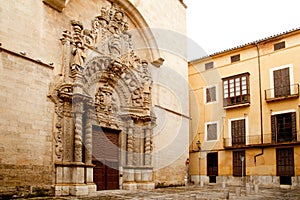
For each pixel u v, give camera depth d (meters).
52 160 14.79
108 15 19.39
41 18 15.13
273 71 30.70
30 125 13.89
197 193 17.88
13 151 13.05
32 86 14.19
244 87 32.25
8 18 13.57
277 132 29.73
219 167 32.75
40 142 14.27
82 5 17.72
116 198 14.23
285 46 30.25
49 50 15.37
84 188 15.40
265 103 30.81
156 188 21.73
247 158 31.11
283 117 29.62
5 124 12.85
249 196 17.73
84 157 16.59
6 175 12.67
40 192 13.97
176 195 16.06
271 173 29.48
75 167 15.34
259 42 31.56
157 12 24.28
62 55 16.05
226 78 33.66
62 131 15.35
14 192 12.90
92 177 16.45
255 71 31.88
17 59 13.65
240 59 33.09
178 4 27.53
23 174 13.34
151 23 23.38
